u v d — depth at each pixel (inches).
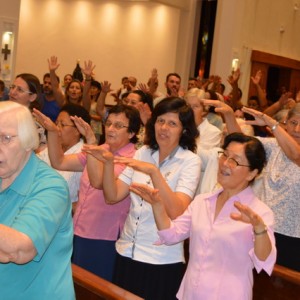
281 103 235.6
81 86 253.4
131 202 108.7
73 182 136.6
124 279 106.4
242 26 436.5
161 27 490.3
